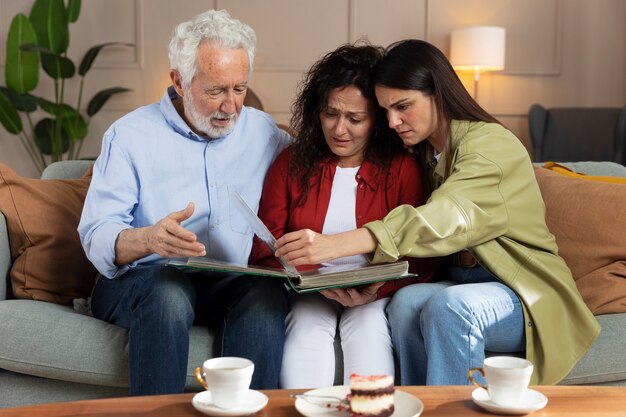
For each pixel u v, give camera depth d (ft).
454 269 6.57
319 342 6.06
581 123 17.11
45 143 17.37
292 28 18.24
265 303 5.89
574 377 5.87
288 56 18.30
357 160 6.64
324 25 18.29
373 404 3.75
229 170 6.63
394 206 6.57
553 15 18.70
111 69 18.13
